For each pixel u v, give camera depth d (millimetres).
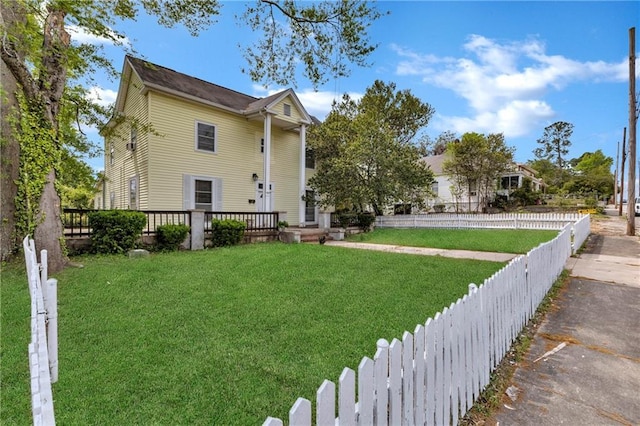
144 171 10922
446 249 8812
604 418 1963
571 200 29016
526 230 12398
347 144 15586
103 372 2494
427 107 21812
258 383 2361
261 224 11344
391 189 14500
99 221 7191
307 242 10922
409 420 1513
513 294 3064
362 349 2875
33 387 1152
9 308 3902
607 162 47844
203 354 2785
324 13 7203
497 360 2604
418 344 1598
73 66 7141
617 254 7449
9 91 6363
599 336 3135
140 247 7820
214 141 12352
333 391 1115
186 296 4352
